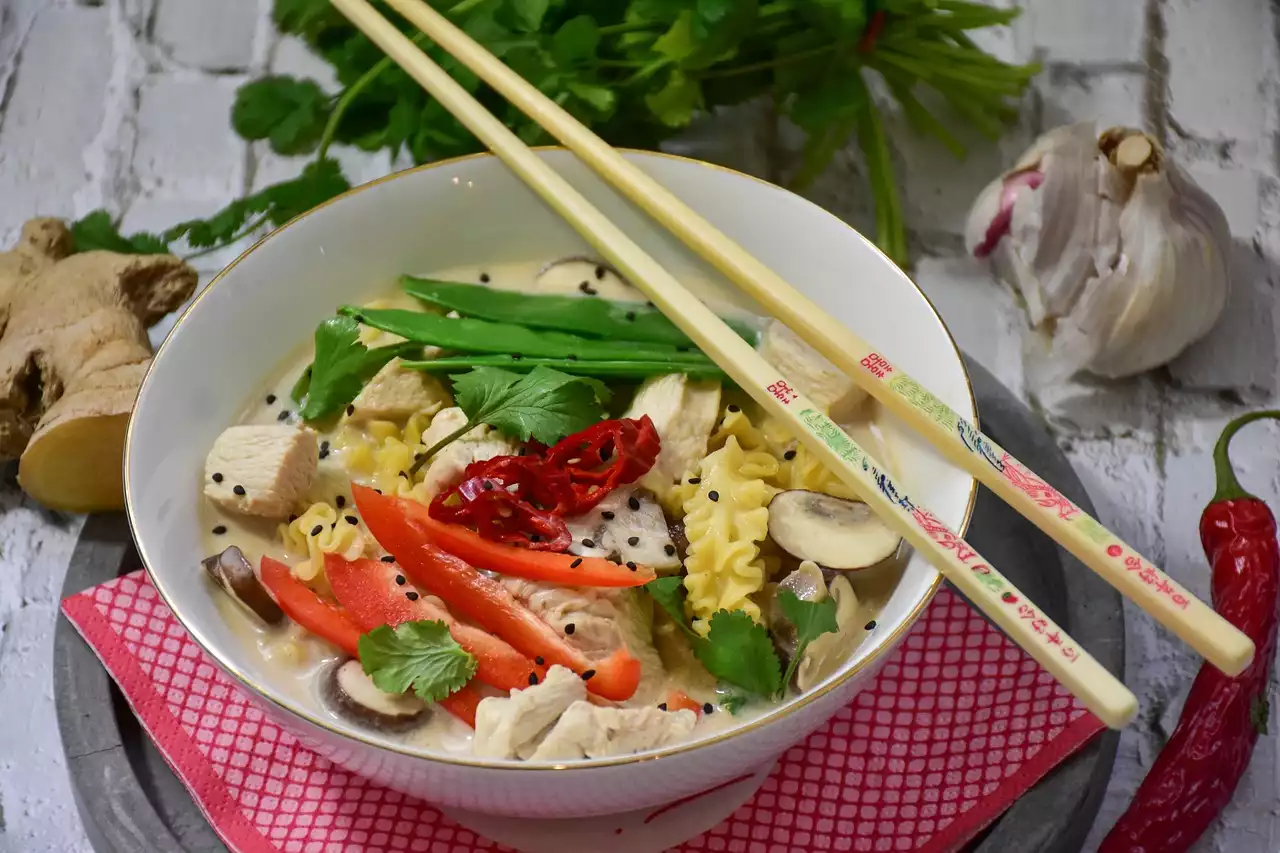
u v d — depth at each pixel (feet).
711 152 2.20
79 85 2.28
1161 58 2.26
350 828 1.67
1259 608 1.77
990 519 1.82
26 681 1.88
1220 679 1.74
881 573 1.68
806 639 1.61
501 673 1.62
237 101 2.17
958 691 1.71
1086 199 1.95
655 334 1.82
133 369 1.85
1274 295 2.08
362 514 1.68
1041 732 1.68
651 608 1.69
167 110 2.26
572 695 1.59
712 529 1.68
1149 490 1.96
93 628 1.73
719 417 1.78
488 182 1.86
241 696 1.72
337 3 2.01
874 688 1.72
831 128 2.18
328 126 2.06
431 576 1.66
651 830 1.66
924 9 2.05
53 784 1.82
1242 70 2.24
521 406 1.71
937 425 1.64
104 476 1.86
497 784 1.52
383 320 1.81
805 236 1.80
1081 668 1.48
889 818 1.67
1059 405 2.02
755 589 1.67
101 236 2.02
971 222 2.05
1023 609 1.51
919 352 1.73
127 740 1.72
